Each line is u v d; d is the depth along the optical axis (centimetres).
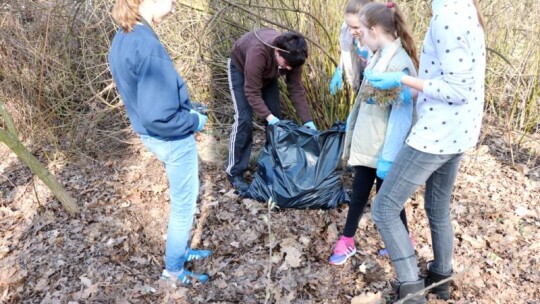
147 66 197
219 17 395
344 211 330
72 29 436
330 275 279
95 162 404
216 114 464
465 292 262
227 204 341
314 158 332
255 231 315
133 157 409
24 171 392
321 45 385
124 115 452
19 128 428
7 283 273
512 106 439
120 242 305
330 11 378
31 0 427
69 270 283
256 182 343
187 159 228
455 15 179
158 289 269
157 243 309
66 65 431
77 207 335
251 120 346
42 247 302
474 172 378
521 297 260
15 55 416
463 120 199
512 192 354
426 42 196
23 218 333
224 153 406
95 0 433
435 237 239
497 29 429
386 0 385
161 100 200
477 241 302
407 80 205
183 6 438
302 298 264
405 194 216
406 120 228
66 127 438
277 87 354
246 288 271
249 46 319
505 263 284
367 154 244
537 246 297
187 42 439
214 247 304
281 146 335
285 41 294
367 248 298
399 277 230
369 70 225
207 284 274
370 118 238
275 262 289
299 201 326
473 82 187
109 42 440
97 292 266
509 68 427
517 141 421
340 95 381
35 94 424
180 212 245
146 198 352
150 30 203
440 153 203
